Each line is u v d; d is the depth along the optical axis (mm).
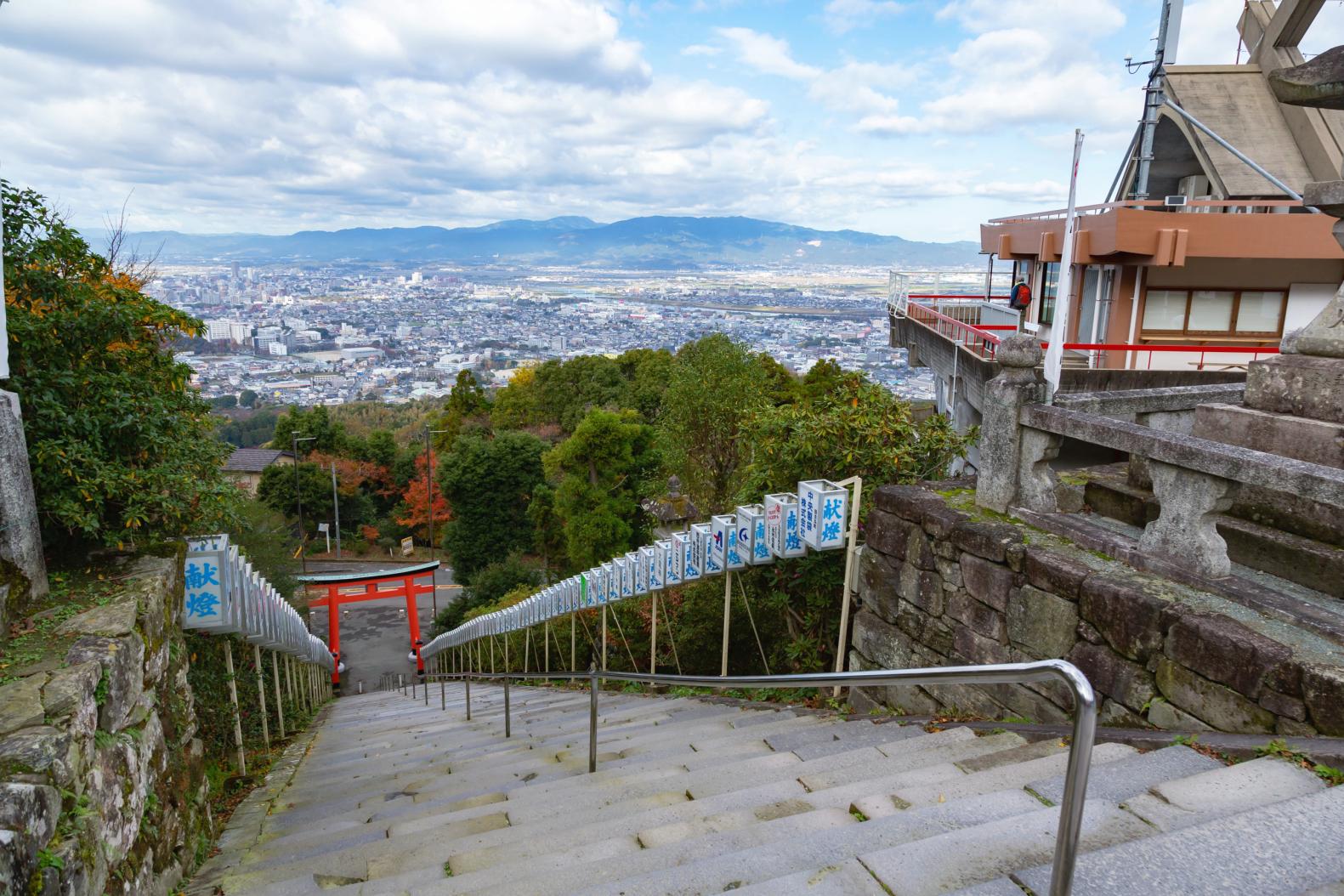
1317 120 12039
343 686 25344
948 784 3025
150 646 3889
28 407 4328
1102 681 3818
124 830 3127
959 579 4824
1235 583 3617
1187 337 12180
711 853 2760
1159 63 12195
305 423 41344
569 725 7152
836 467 7844
